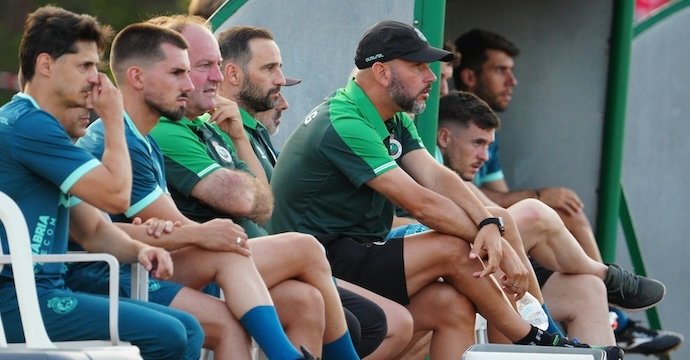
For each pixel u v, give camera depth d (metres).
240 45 22.89
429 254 20.56
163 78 18.86
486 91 31.02
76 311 16.14
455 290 20.75
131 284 17.55
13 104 16.77
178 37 19.05
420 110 21.42
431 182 21.59
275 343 17.34
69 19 16.73
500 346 18.38
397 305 20.38
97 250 17.47
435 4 24.47
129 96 18.91
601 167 31.58
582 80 31.61
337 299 18.98
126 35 18.98
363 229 21.52
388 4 24.73
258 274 17.75
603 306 24.55
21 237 15.21
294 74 25.16
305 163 21.33
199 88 20.38
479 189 29.47
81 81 16.73
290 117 25.14
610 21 31.50
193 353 16.55
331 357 19.11
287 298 18.41
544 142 31.84
